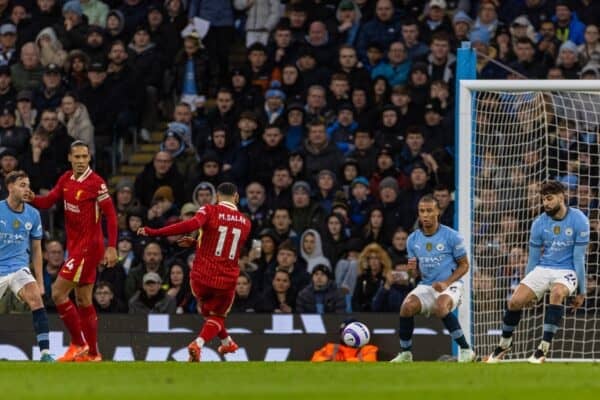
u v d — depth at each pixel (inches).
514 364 1333.7
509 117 1883.6
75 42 2329.0
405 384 906.1
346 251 1907.0
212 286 1403.8
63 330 1732.3
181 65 2292.1
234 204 1423.5
